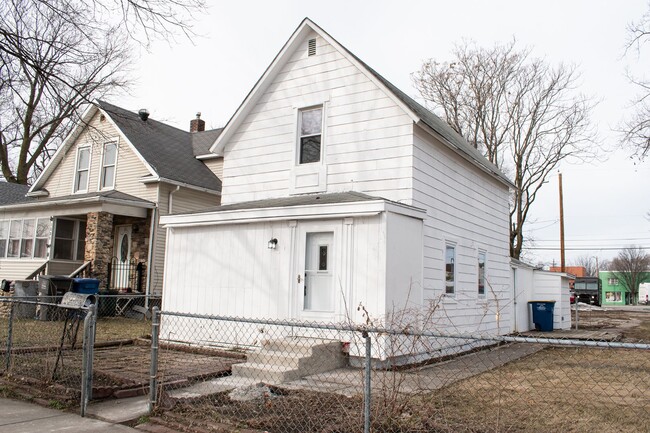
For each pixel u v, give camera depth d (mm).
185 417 6016
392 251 9820
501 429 5570
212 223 11852
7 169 28516
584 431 5660
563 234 35750
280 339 10125
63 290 15727
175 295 12438
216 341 11562
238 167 14023
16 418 6121
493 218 16297
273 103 13664
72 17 10297
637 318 31266
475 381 8453
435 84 33656
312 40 13156
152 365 6375
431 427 5551
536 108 31203
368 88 12117
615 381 8734
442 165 12805
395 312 9453
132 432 5680
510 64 31672
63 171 22812
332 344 9500
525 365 10594
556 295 20562
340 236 10203
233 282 11531
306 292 10586
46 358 8203
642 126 17000
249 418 5973
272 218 10883
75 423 5949
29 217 19719
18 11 9641
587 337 16922
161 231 19062
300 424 5684
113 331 13453
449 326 12383
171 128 24047
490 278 15695
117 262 19391
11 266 20000
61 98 11133
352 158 12125
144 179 19094
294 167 12984
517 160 31703
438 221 12305
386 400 5809
